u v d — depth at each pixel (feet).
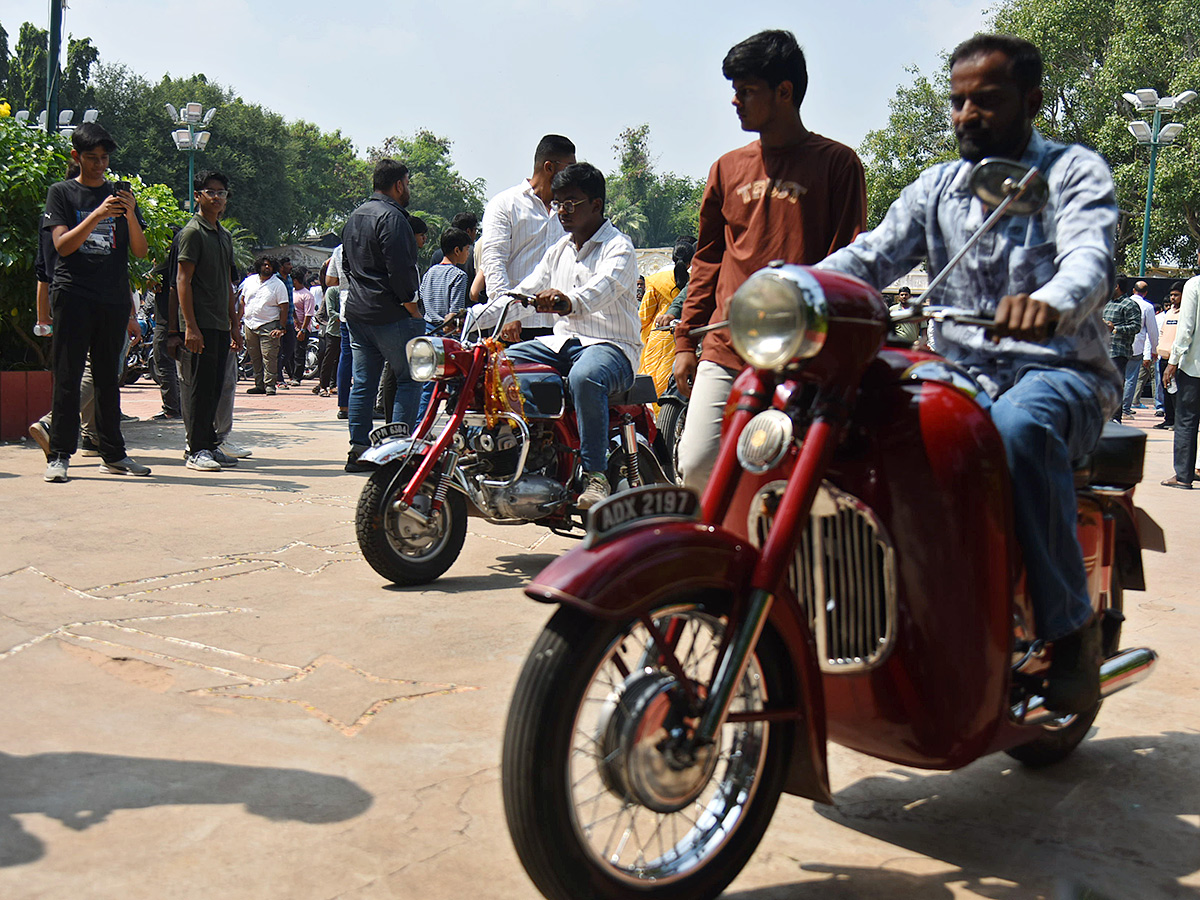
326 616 13.35
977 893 7.44
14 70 176.35
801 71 11.27
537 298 15.19
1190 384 26.73
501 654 12.07
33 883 7.10
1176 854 8.09
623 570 6.23
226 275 24.16
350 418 24.67
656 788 6.56
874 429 7.30
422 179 352.90
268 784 8.73
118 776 8.77
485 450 15.30
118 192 21.48
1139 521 10.05
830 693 7.77
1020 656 8.06
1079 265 7.25
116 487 21.36
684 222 379.76
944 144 123.95
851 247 8.84
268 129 202.49
